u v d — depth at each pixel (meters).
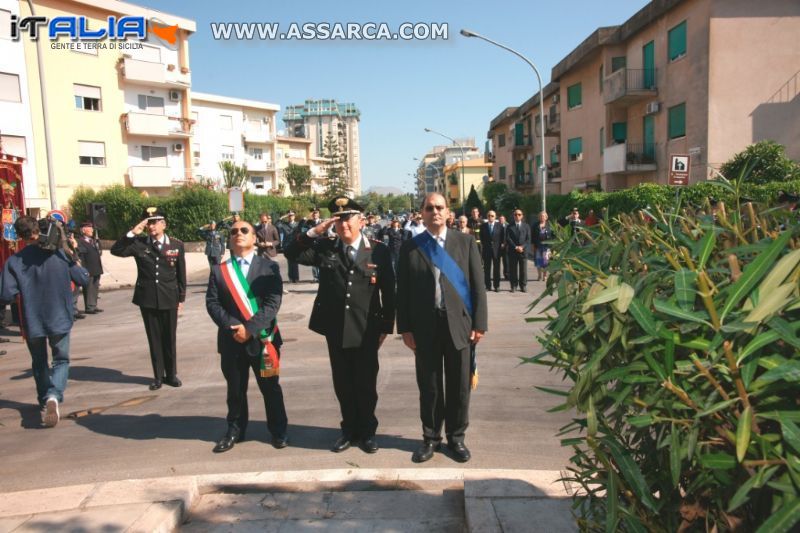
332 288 4.29
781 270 1.65
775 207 2.31
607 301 1.87
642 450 2.05
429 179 131.88
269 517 3.36
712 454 1.70
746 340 1.64
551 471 3.65
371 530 3.21
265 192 56.19
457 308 4.00
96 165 33.25
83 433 4.92
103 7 32.44
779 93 18.09
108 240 33.31
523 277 12.95
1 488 3.89
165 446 4.56
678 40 20.20
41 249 5.25
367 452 4.31
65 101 31.39
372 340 4.27
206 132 49.53
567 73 29.52
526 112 38.69
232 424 4.50
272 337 4.47
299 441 4.59
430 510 3.39
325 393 5.86
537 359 2.26
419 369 4.12
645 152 22.67
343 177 78.06
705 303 1.71
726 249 1.97
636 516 1.96
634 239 2.23
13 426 5.18
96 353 8.15
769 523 1.49
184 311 11.68
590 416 1.94
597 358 1.89
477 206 42.53
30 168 29.47
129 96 34.94
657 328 1.74
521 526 2.95
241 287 4.37
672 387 1.71
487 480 3.46
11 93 28.56
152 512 3.22
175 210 32.88
